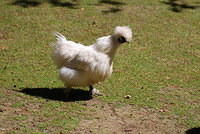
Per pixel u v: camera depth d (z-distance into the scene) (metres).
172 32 16.48
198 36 16.27
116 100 10.80
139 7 18.78
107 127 9.35
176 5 19.34
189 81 12.37
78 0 19.23
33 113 9.84
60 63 10.69
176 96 11.30
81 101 10.66
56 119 9.58
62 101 10.60
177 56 14.32
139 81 12.19
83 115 9.87
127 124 9.57
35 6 18.23
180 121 9.86
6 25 16.20
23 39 15.06
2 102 10.35
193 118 10.04
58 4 18.62
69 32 15.88
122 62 13.59
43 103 10.41
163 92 11.51
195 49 14.99
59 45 10.71
